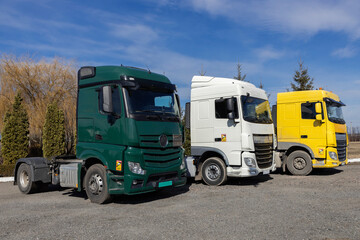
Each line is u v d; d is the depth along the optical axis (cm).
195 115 1045
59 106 2203
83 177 812
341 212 601
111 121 746
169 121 801
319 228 501
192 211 637
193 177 1134
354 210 616
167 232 496
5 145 1518
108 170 739
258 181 1074
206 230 502
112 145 741
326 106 1156
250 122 958
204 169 1021
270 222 539
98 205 735
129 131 715
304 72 2778
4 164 1493
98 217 609
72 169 819
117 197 840
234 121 952
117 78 750
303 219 555
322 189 865
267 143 1023
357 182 980
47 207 723
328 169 1407
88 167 806
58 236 491
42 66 2288
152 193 894
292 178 1118
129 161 711
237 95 957
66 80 2295
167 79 862
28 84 2231
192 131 1045
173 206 694
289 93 1227
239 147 949
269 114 1079
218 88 1001
